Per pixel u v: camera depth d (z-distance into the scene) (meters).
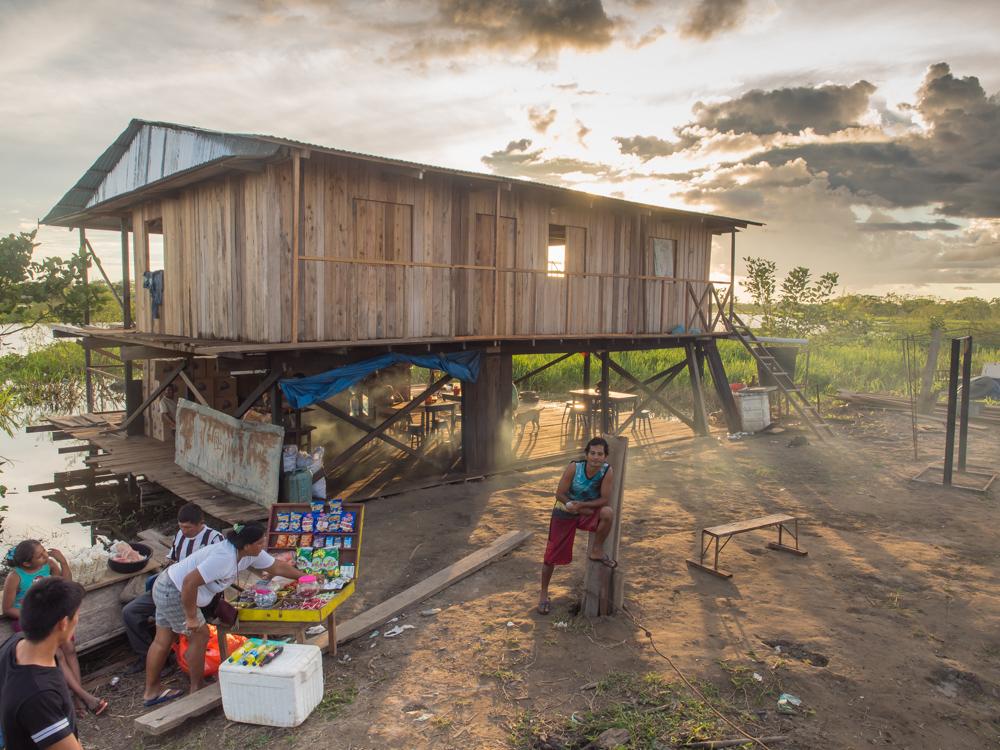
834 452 14.91
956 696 5.18
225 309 11.53
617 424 17.81
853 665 5.62
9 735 2.76
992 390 21.56
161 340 11.44
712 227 17.97
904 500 10.98
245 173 10.68
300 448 11.68
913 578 7.57
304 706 5.07
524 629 6.45
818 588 7.31
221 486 10.74
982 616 6.57
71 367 28.55
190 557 5.42
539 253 13.96
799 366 24.97
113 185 15.89
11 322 16.47
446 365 12.05
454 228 12.45
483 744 4.71
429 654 6.04
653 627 6.40
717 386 17.83
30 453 17.08
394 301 11.61
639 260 16.06
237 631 5.66
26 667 2.79
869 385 24.83
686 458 14.45
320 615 5.57
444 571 7.84
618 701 5.16
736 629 6.32
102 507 12.79
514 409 16.66
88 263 17.23
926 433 16.91
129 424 15.01
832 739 4.64
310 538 6.26
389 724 4.99
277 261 10.20
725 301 18.38
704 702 5.08
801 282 32.66
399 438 15.68
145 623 6.21
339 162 10.67
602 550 6.60
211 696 5.33
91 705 5.57
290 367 10.45
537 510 10.71
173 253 13.45
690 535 9.20
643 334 16.08
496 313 12.65
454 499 11.39
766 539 8.98
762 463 13.86
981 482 11.91
